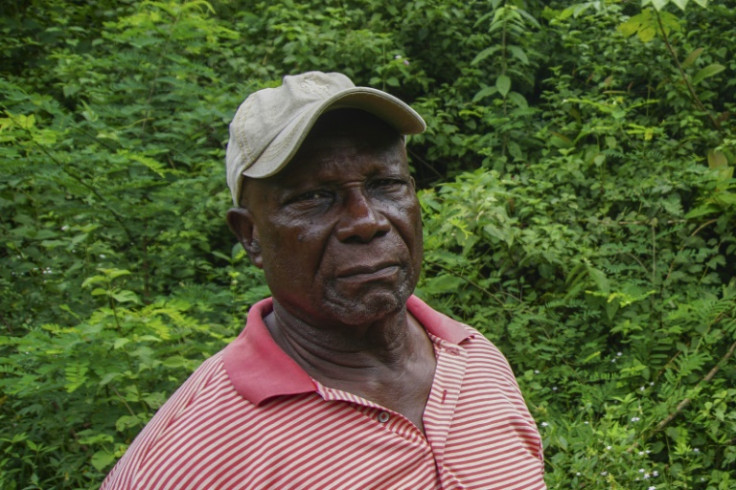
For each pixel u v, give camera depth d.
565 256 3.67
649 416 3.19
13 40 5.36
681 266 3.76
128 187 3.39
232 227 1.33
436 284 3.43
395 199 1.23
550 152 4.57
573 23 5.32
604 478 2.83
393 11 5.18
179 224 3.56
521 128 4.73
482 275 3.80
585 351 3.56
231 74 4.98
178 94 4.07
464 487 1.25
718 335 3.38
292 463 1.14
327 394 1.18
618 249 3.75
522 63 4.93
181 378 2.88
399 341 1.29
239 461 1.13
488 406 1.35
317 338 1.24
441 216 3.54
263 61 5.12
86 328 2.57
